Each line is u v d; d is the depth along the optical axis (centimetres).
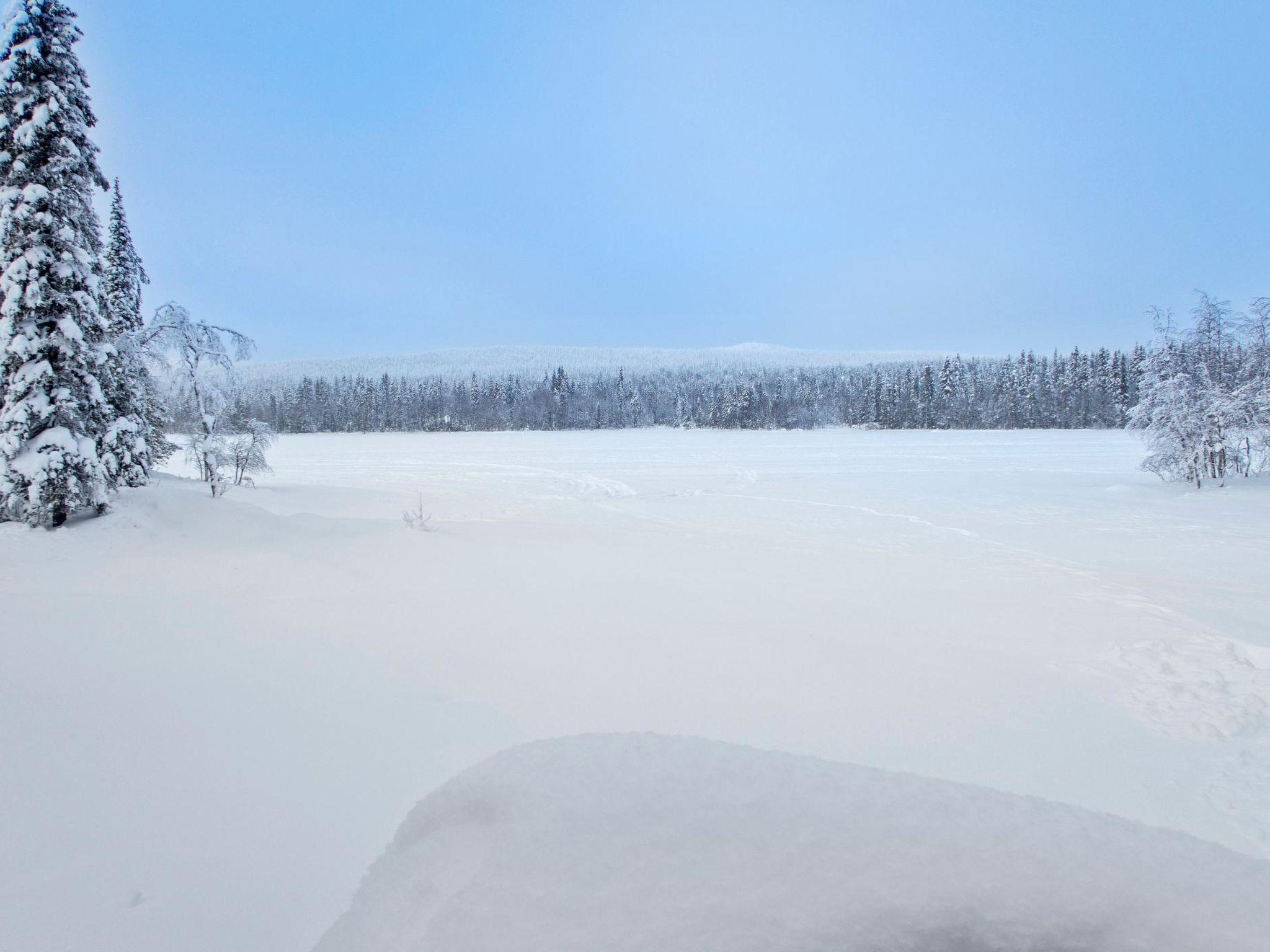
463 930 119
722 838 130
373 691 536
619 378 12762
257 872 291
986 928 110
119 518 1211
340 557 1105
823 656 644
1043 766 424
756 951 108
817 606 862
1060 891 114
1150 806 376
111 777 379
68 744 415
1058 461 3991
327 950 138
